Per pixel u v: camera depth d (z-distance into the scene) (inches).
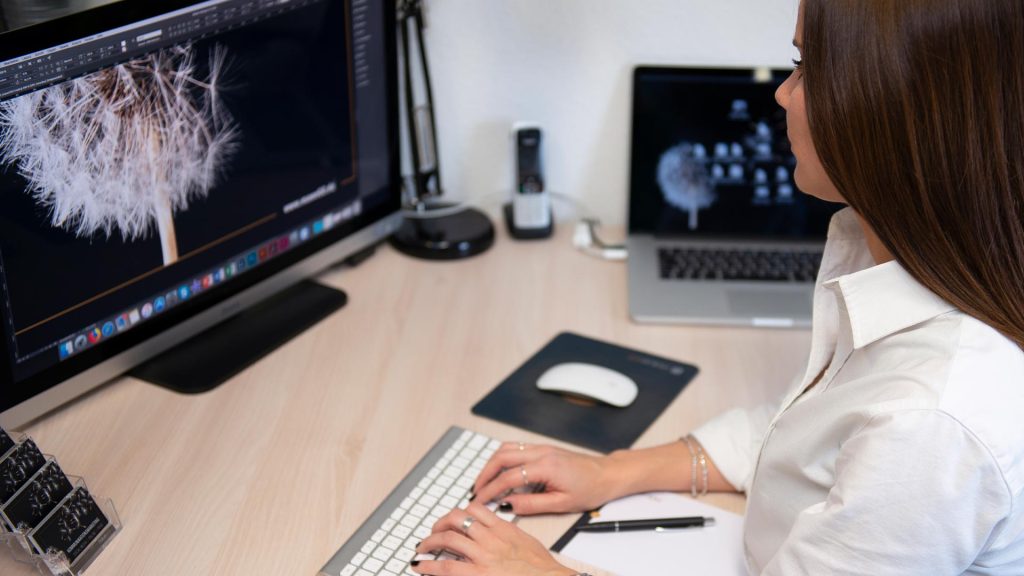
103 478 42.6
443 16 61.4
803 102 32.1
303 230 55.1
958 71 26.9
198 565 38.1
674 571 38.8
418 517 40.8
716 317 55.1
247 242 51.8
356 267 61.1
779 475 36.2
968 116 27.1
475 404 48.3
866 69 28.1
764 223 61.4
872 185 29.5
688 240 62.1
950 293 29.8
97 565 38.0
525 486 42.1
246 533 39.8
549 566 36.8
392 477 43.1
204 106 46.9
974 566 31.1
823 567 31.2
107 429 45.8
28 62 38.5
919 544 29.0
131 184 44.5
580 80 62.6
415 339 53.6
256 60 48.7
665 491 43.2
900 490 28.8
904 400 29.1
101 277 44.6
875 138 28.6
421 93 64.3
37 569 37.0
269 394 48.7
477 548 37.5
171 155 46.0
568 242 64.2
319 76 52.7
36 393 43.4
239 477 42.9
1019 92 26.7
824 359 37.1
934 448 28.2
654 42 60.8
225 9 46.0
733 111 59.3
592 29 60.8
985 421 28.0
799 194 60.5
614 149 64.6
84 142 41.8
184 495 41.8
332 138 54.9
